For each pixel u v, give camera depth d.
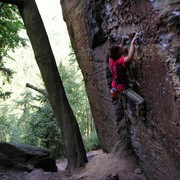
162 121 4.77
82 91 25.58
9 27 14.86
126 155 7.46
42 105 19.61
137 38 4.93
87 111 26.55
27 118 22.14
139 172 6.87
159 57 4.30
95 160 8.50
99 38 7.43
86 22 7.98
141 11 4.52
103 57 7.52
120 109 7.48
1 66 16.78
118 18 5.66
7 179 8.31
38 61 8.94
